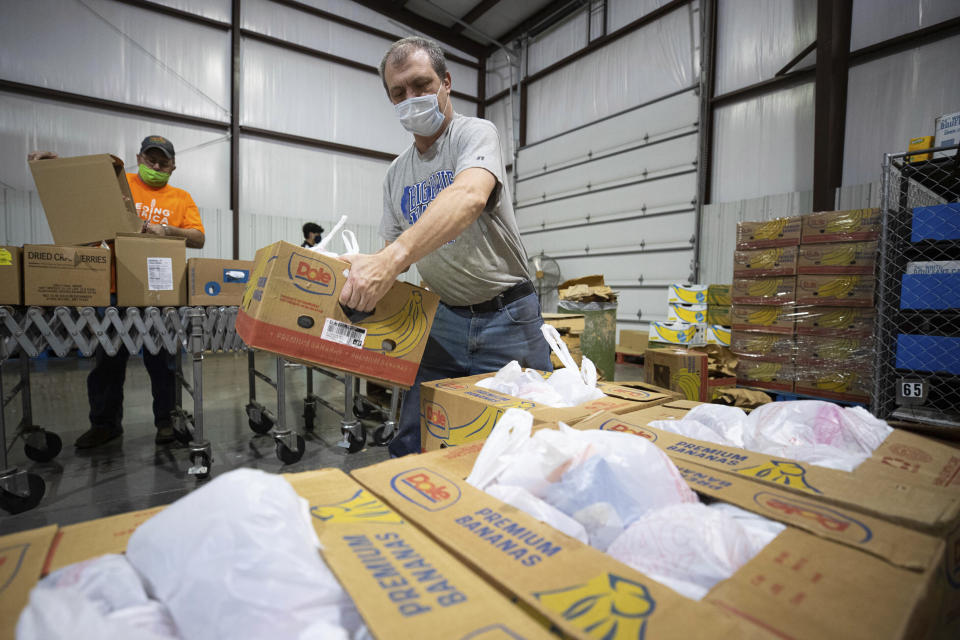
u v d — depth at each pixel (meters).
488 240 1.26
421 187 1.33
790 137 4.56
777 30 4.64
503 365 1.38
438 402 1.01
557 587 0.38
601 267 6.32
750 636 0.32
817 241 2.73
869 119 4.04
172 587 0.36
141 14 5.16
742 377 3.07
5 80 4.53
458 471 0.64
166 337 1.83
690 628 0.33
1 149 4.59
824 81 3.92
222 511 0.38
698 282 5.25
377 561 0.41
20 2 4.60
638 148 5.80
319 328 0.95
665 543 0.45
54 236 1.73
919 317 2.33
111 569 0.38
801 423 0.72
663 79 5.57
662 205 5.59
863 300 2.56
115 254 1.75
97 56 4.96
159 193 2.32
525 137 7.38
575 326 3.22
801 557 0.42
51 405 3.07
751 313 3.04
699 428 0.78
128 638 0.31
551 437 0.59
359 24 6.47
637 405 0.94
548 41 6.91
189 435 2.35
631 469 0.55
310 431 2.66
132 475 1.98
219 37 5.61
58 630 0.30
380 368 1.03
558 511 0.52
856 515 0.49
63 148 4.85
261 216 5.96
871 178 4.04
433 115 1.20
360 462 2.20
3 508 1.63
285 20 6.00
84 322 1.67
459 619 0.34
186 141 5.46
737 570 0.41
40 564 0.40
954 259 2.19
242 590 0.34
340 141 6.52
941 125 2.33
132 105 5.11
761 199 4.71
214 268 1.93
